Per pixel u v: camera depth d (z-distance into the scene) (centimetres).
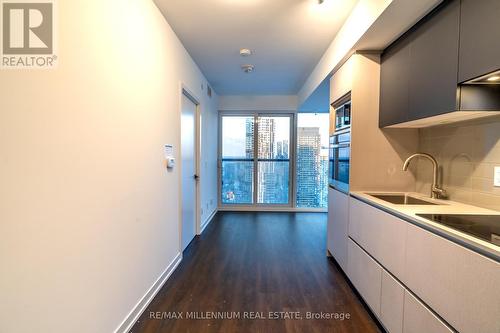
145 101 196
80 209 126
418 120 190
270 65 358
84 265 129
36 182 102
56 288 112
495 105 148
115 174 156
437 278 122
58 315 113
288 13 226
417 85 185
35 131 101
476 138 179
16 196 94
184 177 319
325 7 218
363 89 243
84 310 130
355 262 223
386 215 171
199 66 363
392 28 194
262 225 446
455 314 111
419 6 164
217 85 468
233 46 295
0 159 89
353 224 230
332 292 226
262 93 529
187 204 336
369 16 192
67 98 117
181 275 256
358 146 244
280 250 328
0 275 89
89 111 132
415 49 187
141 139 190
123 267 167
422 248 133
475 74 133
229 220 479
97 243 140
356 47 230
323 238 377
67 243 117
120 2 160
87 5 130
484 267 97
